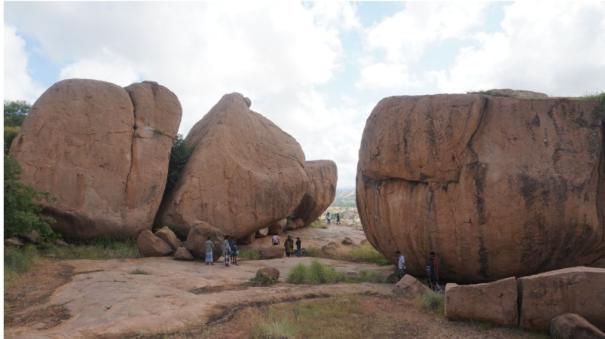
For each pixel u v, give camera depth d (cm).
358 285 1180
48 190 1720
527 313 777
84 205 1766
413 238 1225
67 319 805
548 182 1060
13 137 1919
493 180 1093
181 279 1178
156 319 775
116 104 1936
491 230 1096
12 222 1326
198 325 771
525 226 1070
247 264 1636
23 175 1691
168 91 2130
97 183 1812
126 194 1877
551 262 1089
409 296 1042
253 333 721
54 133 1788
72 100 1855
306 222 3056
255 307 903
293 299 1002
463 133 1146
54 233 1641
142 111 2020
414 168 1209
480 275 1164
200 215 2025
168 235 1727
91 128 1853
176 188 2083
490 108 1161
